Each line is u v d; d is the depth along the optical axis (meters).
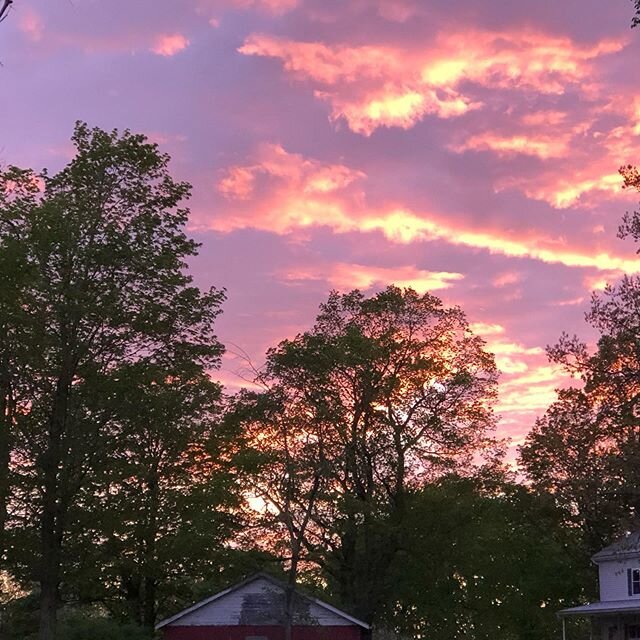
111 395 33.66
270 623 40.56
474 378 47.12
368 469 46.38
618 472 25.06
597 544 50.47
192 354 36.75
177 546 37.91
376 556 46.19
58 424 33.06
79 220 33.75
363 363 45.31
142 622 43.97
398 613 53.34
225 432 41.84
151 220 35.31
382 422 46.28
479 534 47.81
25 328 32.56
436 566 47.75
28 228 32.72
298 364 46.03
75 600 41.38
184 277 35.50
